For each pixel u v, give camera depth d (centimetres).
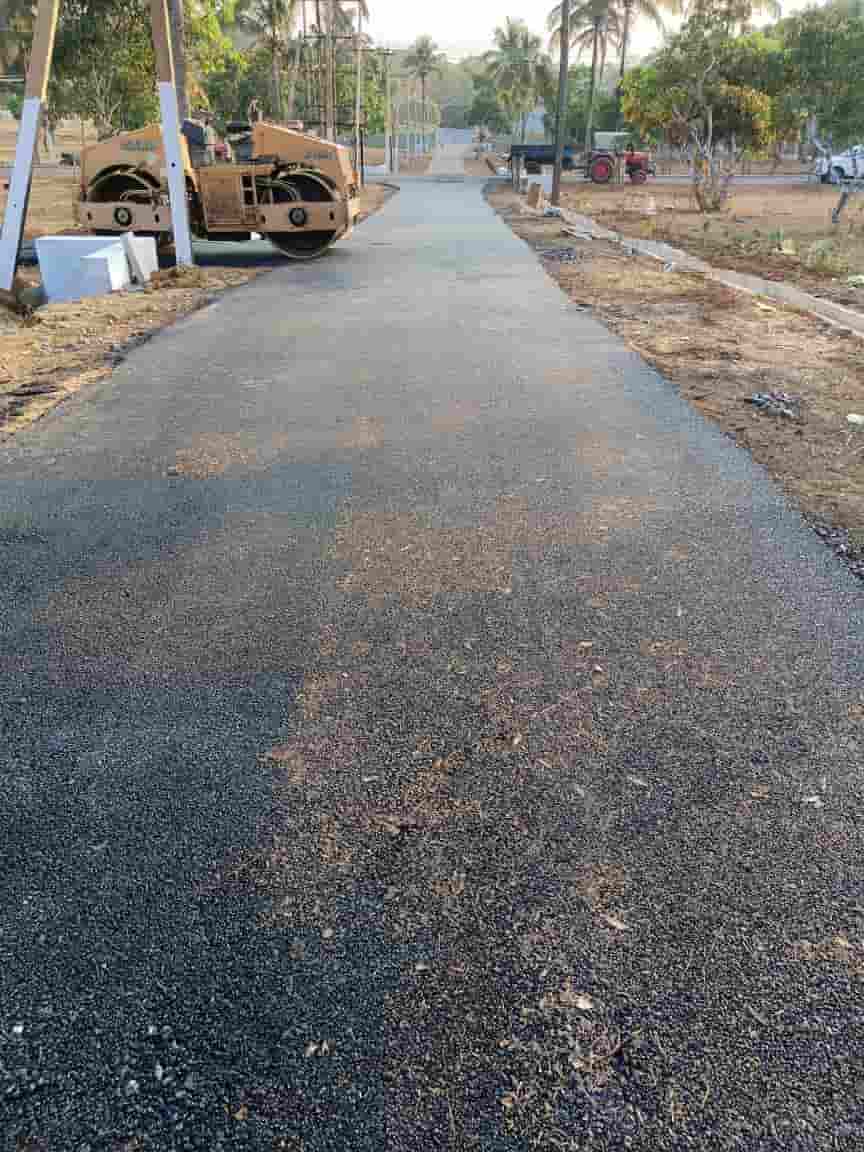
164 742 271
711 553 390
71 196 2747
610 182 3991
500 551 394
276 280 1216
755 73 2384
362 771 257
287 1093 170
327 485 471
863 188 3062
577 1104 167
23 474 491
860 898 213
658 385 660
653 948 200
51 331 872
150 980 193
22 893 216
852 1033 180
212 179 1386
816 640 322
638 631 328
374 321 912
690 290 1098
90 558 392
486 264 1351
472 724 277
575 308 982
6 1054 178
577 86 6894
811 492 457
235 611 346
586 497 453
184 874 221
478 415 588
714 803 243
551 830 234
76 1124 165
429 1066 174
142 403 623
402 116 9875
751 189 3588
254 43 4228
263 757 263
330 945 201
